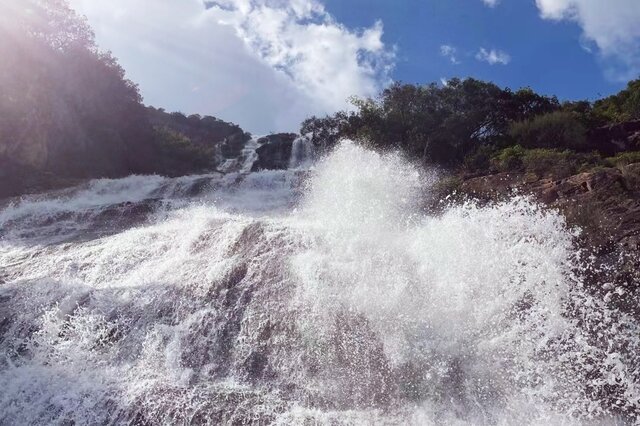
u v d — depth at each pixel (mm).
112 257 9961
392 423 5871
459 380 6438
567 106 22094
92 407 6289
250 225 9836
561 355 6602
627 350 6531
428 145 19453
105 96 23328
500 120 22000
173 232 10500
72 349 7484
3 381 6906
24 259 10734
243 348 7148
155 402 6203
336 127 24797
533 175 13273
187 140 28891
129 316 7938
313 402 6324
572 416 5957
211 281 8336
